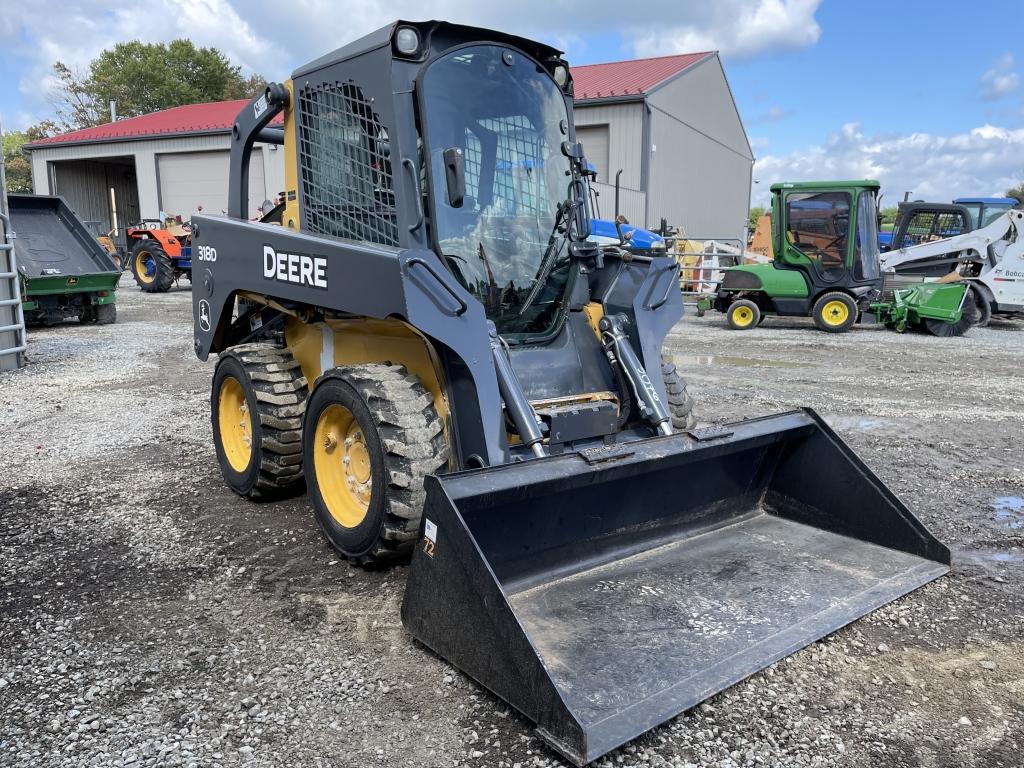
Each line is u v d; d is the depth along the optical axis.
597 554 3.49
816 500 3.95
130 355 9.80
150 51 51.69
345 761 2.35
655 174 21.11
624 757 2.38
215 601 3.36
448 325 3.22
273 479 4.37
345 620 3.19
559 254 4.11
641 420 3.97
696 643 2.86
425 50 3.67
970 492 4.87
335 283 3.55
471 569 2.59
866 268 13.12
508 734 2.47
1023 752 2.43
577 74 23.92
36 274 11.53
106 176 31.41
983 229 14.16
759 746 2.44
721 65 26.58
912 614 3.27
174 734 2.47
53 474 5.12
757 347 11.39
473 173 3.79
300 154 4.25
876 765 2.37
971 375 9.07
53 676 2.79
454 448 3.39
